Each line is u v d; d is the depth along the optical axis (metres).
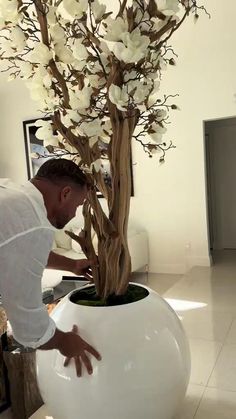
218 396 1.42
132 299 1.14
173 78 4.75
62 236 4.68
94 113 1.01
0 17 1.01
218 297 3.28
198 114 4.68
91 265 1.15
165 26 0.99
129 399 1.00
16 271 0.89
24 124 5.94
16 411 2.16
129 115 1.02
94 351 1.00
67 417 1.06
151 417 1.05
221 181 5.99
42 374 1.09
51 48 1.02
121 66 0.96
